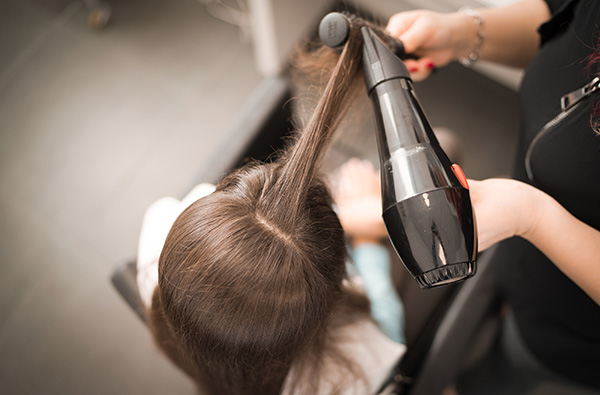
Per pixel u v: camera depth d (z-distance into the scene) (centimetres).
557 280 74
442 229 45
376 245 94
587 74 54
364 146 121
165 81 183
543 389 128
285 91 106
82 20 190
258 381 65
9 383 150
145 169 173
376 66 52
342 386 70
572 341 85
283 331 51
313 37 130
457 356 94
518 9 73
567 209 64
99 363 152
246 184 54
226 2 187
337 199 94
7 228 166
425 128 49
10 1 192
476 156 162
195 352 57
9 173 173
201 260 48
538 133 63
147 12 190
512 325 110
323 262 54
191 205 53
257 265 48
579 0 57
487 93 165
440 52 71
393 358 75
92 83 183
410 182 46
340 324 75
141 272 75
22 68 186
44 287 160
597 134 52
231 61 184
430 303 102
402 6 125
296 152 52
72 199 170
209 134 176
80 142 177
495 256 97
